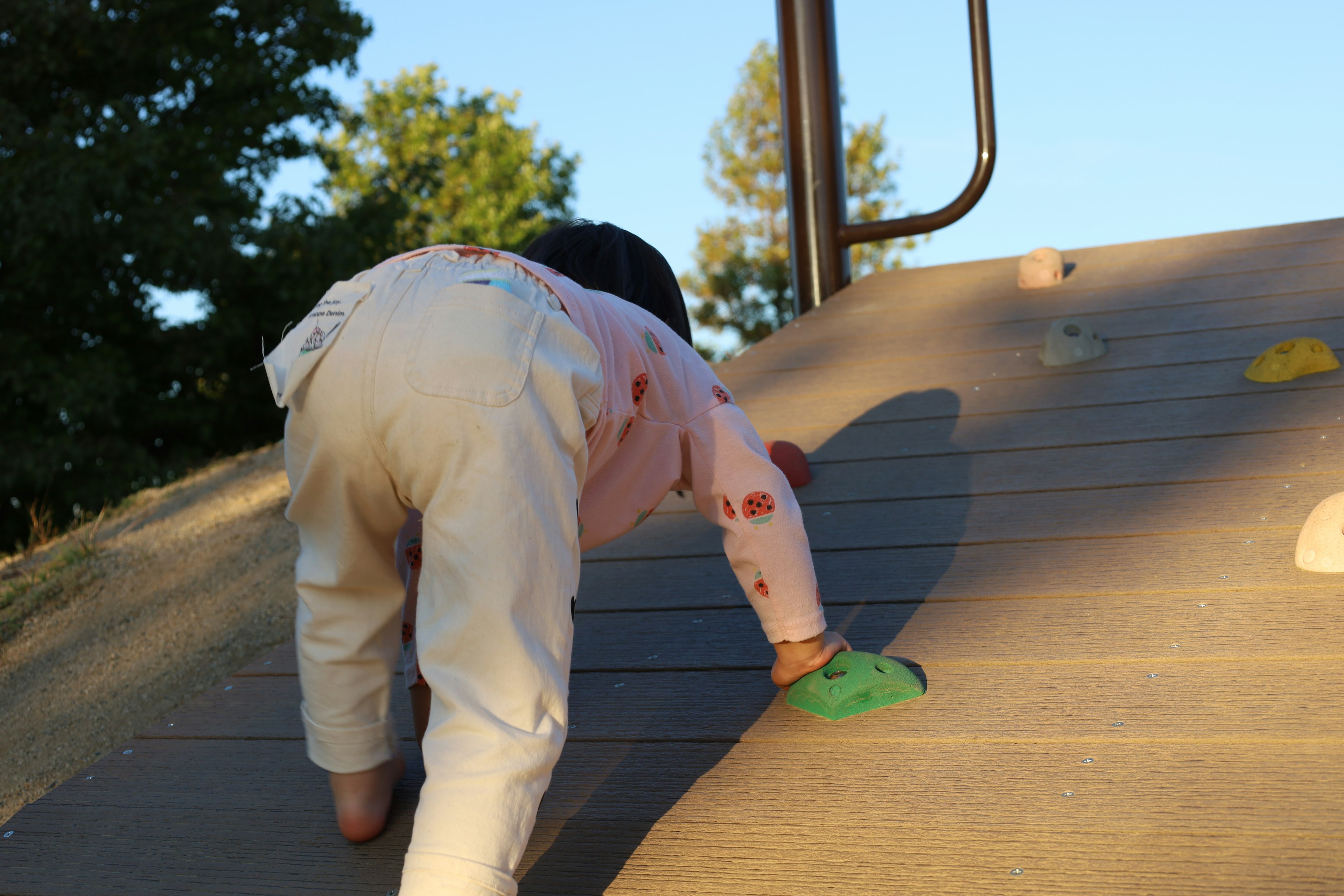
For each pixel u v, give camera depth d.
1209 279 3.79
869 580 2.12
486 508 1.15
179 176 12.15
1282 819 1.27
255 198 12.80
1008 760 1.48
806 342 3.92
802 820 1.41
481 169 29.59
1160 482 2.36
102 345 11.85
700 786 1.52
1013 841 1.31
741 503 1.58
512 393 1.17
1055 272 4.08
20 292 10.83
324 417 1.21
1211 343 3.18
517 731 1.12
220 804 1.63
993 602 1.96
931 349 3.61
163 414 12.30
